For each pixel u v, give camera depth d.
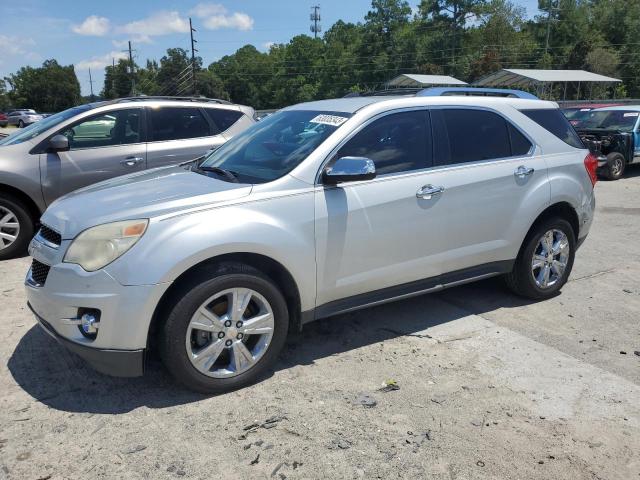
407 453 2.88
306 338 4.23
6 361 3.79
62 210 3.48
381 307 4.85
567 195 4.83
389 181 3.89
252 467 2.77
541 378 3.65
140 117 6.85
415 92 5.35
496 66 72.88
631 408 3.32
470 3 83.81
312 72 99.56
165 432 3.04
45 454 2.85
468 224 4.29
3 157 6.07
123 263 3.04
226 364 3.46
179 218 3.18
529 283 4.86
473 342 4.17
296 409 3.27
